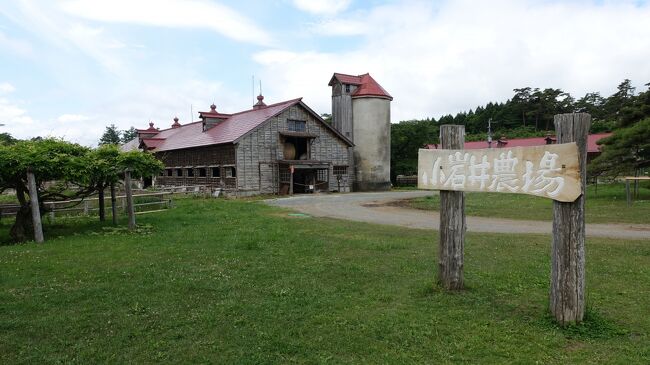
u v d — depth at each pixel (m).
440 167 6.10
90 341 4.63
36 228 10.70
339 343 4.53
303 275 7.11
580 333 4.63
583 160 4.67
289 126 32.91
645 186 25.91
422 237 10.89
